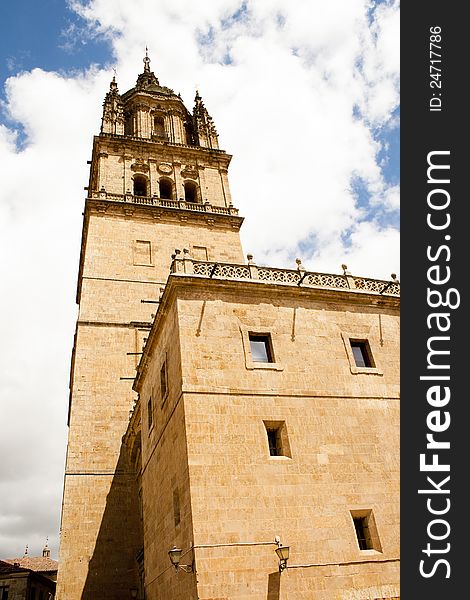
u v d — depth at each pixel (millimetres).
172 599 17453
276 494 16953
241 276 21797
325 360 20859
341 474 18234
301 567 15930
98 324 35188
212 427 17453
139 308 36781
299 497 17188
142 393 26500
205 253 41344
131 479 29781
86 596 26094
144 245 40219
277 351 20297
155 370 23359
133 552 27672
